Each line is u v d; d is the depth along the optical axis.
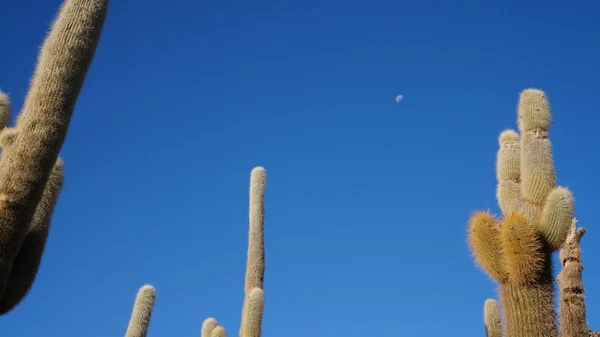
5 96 8.30
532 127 8.06
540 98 8.17
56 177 7.68
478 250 7.53
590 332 11.09
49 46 6.85
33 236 7.24
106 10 7.30
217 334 12.61
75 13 7.00
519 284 7.23
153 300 11.25
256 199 13.81
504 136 8.64
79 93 6.89
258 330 11.98
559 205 7.35
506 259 7.30
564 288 9.84
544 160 7.86
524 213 7.66
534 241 7.24
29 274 7.07
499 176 8.40
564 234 7.33
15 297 6.91
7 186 6.30
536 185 7.76
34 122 6.50
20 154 6.39
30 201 6.36
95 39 7.08
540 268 7.22
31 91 6.83
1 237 6.16
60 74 6.68
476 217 7.67
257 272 13.16
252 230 13.55
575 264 9.92
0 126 8.09
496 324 11.98
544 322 7.10
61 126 6.62
